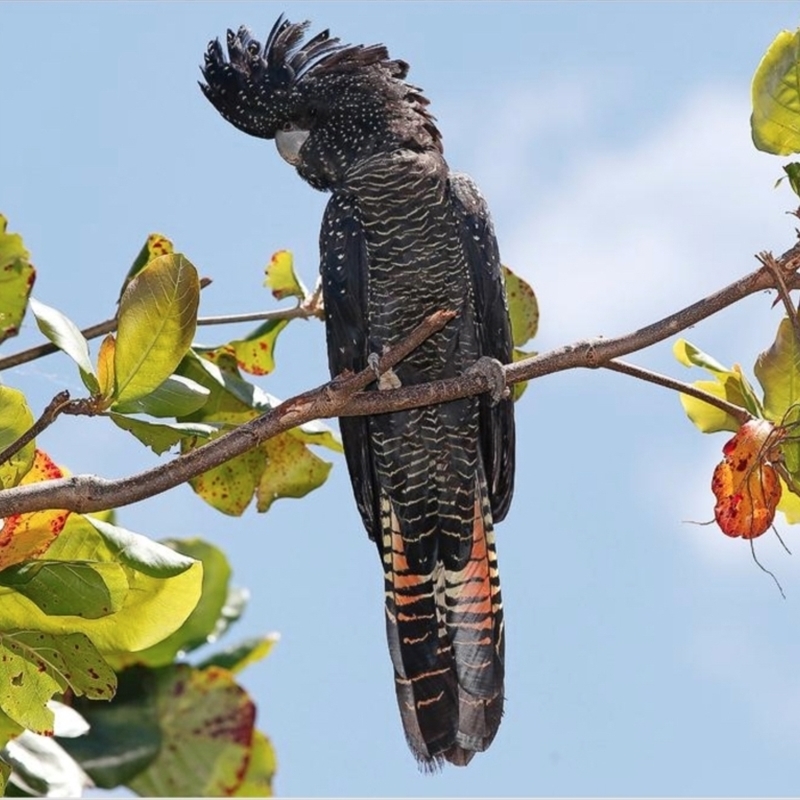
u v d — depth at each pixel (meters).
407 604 10.64
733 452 7.74
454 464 11.05
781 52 7.61
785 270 7.32
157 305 6.89
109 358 7.04
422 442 11.02
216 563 9.02
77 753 7.94
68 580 6.57
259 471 10.31
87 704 8.16
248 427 6.95
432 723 9.91
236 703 8.31
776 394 8.11
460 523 11.02
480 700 10.02
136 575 7.16
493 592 10.64
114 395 6.97
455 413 10.93
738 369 8.66
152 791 8.16
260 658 8.80
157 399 7.09
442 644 10.38
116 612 6.87
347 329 11.22
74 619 7.13
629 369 7.70
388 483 11.15
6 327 8.55
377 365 7.21
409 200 11.10
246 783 8.40
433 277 11.16
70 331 6.95
